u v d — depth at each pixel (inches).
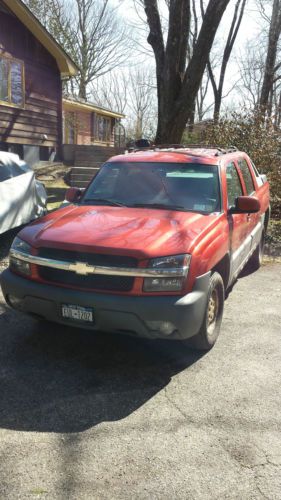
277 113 455.2
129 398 132.7
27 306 152.8
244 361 156.5
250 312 204.1
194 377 145.4
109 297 137.3
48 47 641.0
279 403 131.2
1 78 557.3
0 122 562.6
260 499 95.0
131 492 96.5
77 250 141.8
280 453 109.6
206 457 107.7
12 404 128.3
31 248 151.6
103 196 190.7
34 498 94.3
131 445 111.7
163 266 137.3
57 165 657.6
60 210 182.9
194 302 138.9
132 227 152.6
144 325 137.3
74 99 922.1
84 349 163.5
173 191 183.9
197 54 395.5
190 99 408.8
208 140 459.2
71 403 129.6
